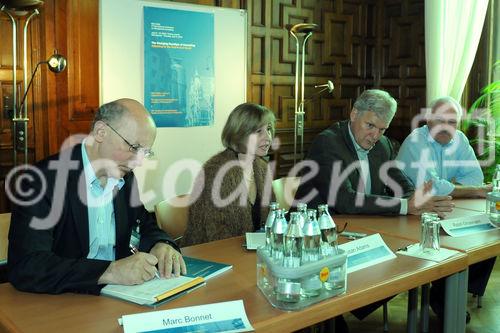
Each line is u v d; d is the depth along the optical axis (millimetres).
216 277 1713
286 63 5148
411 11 5465
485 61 4988
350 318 3236
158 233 1928
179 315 1369
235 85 4758
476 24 4902
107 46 4047
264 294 1560
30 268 1560
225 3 4699
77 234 1773
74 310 1442
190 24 4434
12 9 3342
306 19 5242
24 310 1441
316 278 1487
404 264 1860
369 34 5699
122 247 1919
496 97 4922
